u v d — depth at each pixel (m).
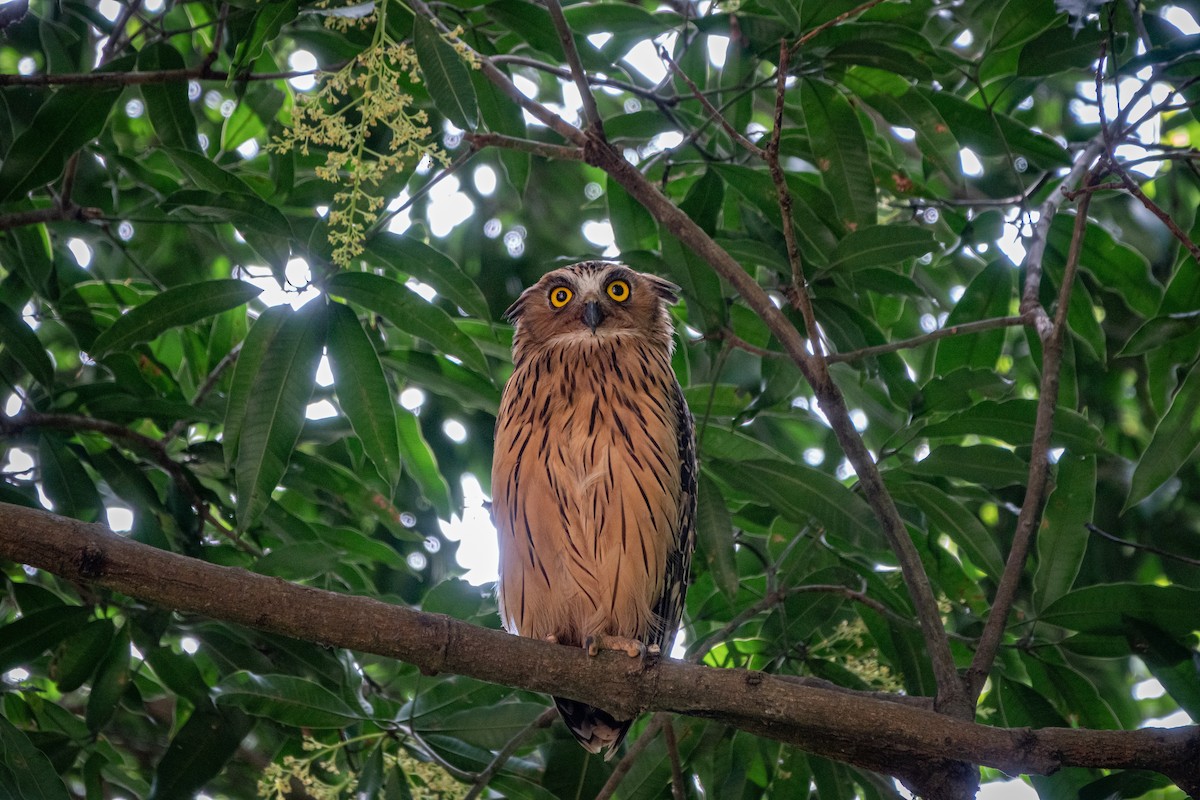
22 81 7.27
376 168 6.70
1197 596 7.36
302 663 8.48
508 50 9.24
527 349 8.91
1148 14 8.33
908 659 8.20
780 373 8.29
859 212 8.05
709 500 8.45
